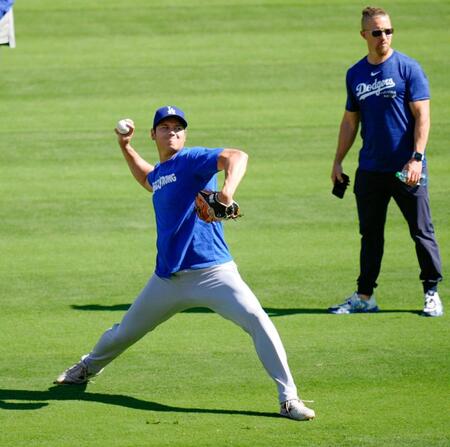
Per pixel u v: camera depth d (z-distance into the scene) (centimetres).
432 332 3053
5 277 3594
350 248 3884
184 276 2436
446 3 7106
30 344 2975
